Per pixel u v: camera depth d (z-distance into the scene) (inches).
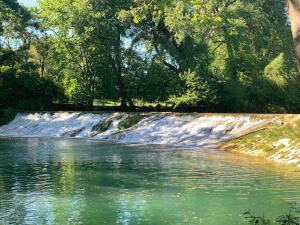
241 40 1610.5
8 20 2033.7
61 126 1536.7
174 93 1653.5
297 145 871.7
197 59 1636.3
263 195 560.7
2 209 496.7
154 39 1781.5
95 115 1514.5
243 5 1672.0
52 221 451.5
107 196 557.6
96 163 826.8
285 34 1690.5
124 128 1362.0
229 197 551.8
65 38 1819.6
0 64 1990.7
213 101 1579.7
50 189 596.7
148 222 448.1
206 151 1000.9
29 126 1619.1
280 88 1610.5
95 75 1804.9
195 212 485.4
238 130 1101.1
